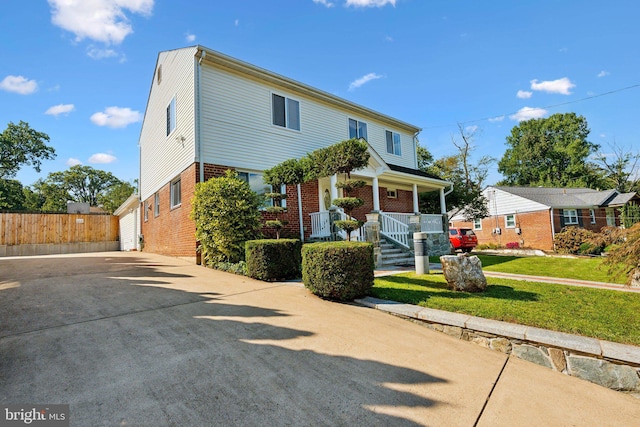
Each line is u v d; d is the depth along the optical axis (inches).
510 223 951.6
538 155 1614.2
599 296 199.8
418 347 144.1
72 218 727.7
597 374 119.8
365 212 578.6
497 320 156.9
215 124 390.6
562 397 109.5
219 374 111.2
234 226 327.3
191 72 391.2
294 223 448.8
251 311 181.6
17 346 127.3
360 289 204.8
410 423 90.6
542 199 903.7
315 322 167.8
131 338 138.7
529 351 136.4
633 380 113.2
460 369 125.6
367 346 141.7
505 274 308.7
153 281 256.2
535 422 94.7
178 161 425.4
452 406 100.4
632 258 193.3
